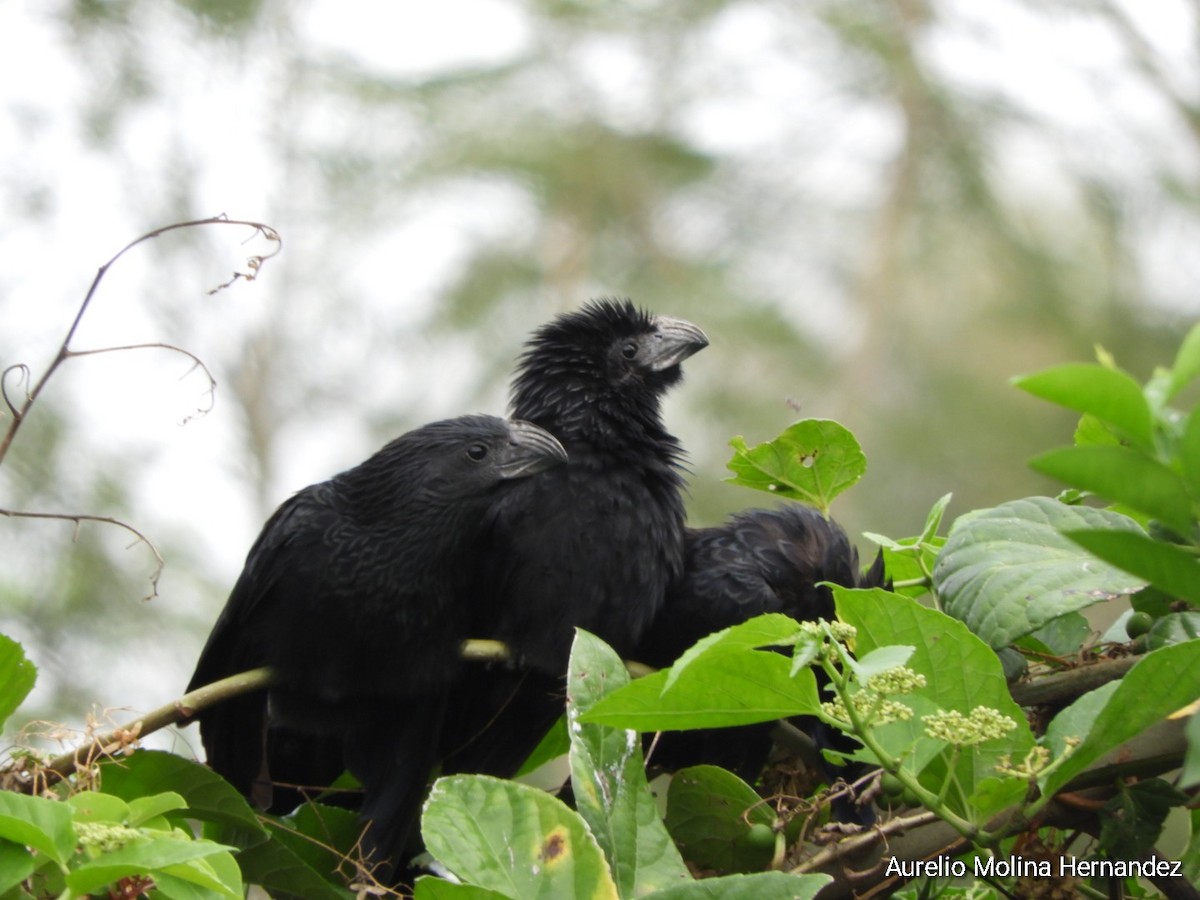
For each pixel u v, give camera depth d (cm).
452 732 853
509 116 2295
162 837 423
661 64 2338
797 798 621
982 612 528
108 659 1653
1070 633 631
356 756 807
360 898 580
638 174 2297
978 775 501
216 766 795
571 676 504
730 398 2141
